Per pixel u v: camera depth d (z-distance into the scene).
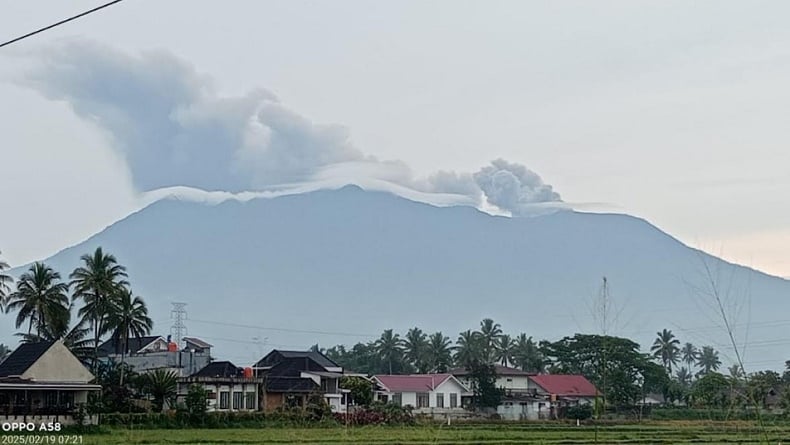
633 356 80.00
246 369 104.19
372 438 62.00
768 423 15.44
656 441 60.19
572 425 84.69
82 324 101.06
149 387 86.62
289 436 63.16
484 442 59.50
